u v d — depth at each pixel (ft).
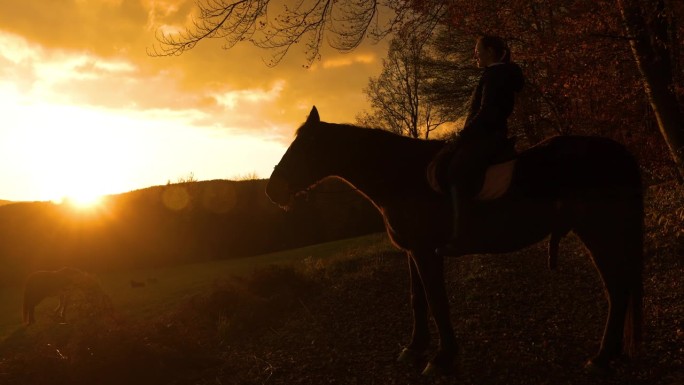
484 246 14.83
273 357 20.92
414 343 17.52
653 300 19.88
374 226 77.36
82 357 20.71
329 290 30.83
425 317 17.47
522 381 15.33
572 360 16.28
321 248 58.95
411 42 29.09
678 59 25.58
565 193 14.66
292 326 25.16
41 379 19.66
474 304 23.66
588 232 14.74
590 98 31.96
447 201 15.31
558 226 15.17
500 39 15.39
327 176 16.84
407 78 74.74
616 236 14.48
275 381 18.21
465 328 20.67
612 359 14.79
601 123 34.50
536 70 38.63
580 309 20.90
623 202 14.48
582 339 17.89
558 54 29.60
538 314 21.08
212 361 21.39
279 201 16.85
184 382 19.56
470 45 53.26
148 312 34.37
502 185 14.47
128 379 19.84
